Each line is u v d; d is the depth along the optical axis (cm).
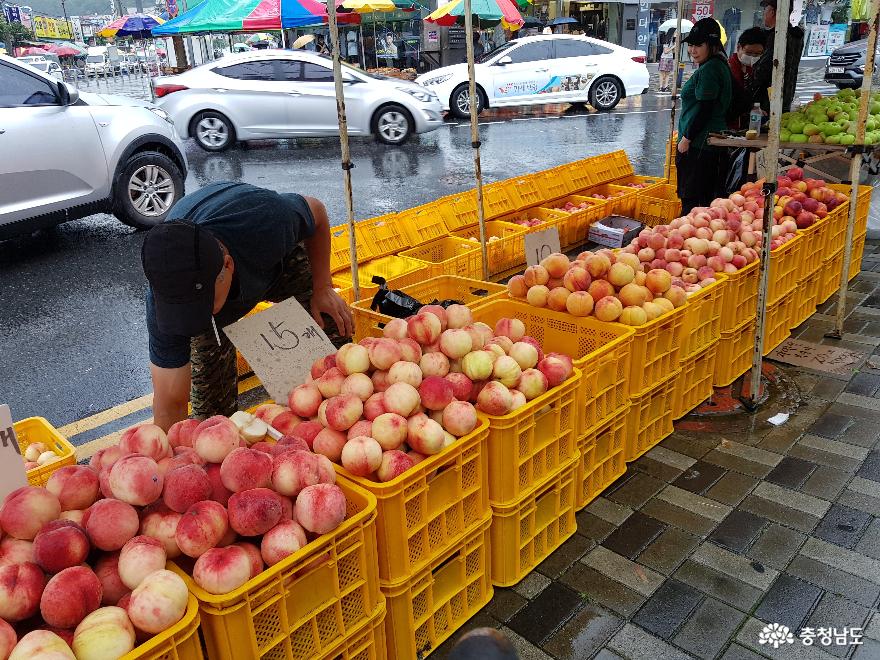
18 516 166
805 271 470
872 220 720
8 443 198
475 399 256
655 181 809
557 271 349
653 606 252
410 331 259
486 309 357
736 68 715
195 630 158
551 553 281
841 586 258
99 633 146
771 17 676
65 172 718
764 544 281
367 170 1109
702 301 364
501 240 575
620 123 1501
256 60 1277
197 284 208
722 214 446
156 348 247
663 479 326
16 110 677
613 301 321
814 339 461
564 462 277
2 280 675
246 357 262
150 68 3188
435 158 1187
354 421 226
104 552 170
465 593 245
